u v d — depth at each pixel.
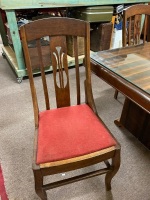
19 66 2.19
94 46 2.68
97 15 2.29
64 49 1.02
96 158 0.84
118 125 1.62
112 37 2.70
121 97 2.03
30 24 0.90
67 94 1.13
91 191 1.13
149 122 1.34
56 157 0.80
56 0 1.92
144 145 1.43
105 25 2.41
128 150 1.40
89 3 2.14
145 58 1.17
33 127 1.62
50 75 2.43
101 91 2.14
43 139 0.89
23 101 1.96
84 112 1.07
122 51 1.30
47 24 0.93
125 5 2.69
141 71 1.00
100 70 1.05
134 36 1.63
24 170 1.25
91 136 0.90
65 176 1.21
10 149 1.41
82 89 2.13
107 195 1.11
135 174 1.23
